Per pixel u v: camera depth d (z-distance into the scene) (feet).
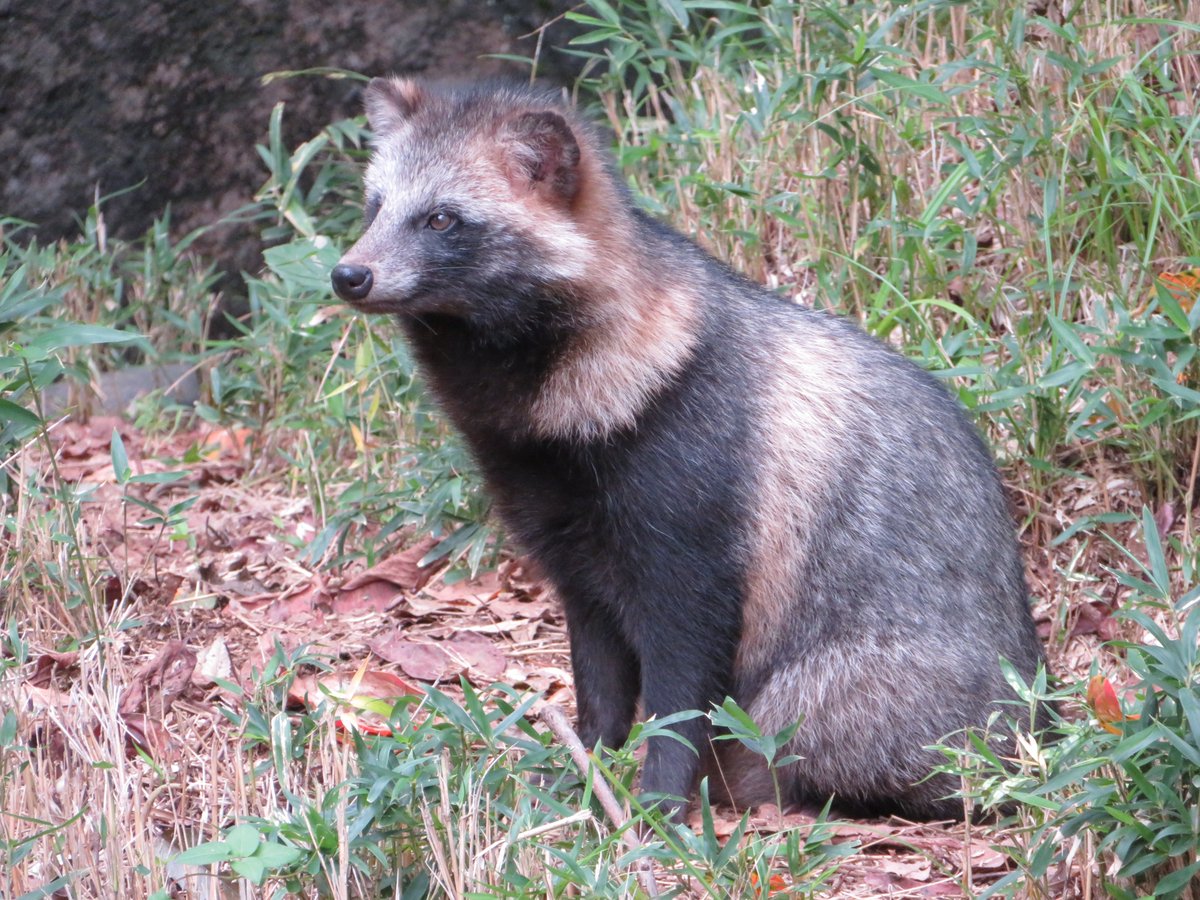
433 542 36.91
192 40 52.49
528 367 26.78
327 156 52.39
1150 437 34.24
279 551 38.86
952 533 28.04
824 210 41.09
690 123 44.60
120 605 31.94
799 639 27.73
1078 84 37.45
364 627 34.78
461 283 26.53
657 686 27.09
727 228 41.19
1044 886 21.76
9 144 52.08
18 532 32.32
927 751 27.35
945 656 27.45
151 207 53.42
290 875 20.95
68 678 30.17
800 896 21.43
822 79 38.09
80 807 23.63
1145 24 40.78
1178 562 32.65
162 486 43.32
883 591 27.48
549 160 26.53
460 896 20.35
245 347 47.06
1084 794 20.84
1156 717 20.86
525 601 36.37
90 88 52.31
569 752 23.81
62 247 49.80
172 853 23.12
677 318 26.84
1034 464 33.96
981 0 42.01
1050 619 33.78
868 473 27.68
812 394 27.73
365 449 39.04
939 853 25.07
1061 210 37.50
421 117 27.91
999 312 38.88
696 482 26.50
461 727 22.62
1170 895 20.93
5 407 29.27
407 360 37.70
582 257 26.22
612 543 26.91
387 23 53.01
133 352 51.60
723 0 46.52
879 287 39.96
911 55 43.27
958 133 40.52
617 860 21.52
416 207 26.58
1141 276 36.24
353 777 22.27
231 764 25.22
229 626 34.45
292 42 52.95
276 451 44.96
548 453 26.91
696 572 26.71
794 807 28.43
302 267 40.14
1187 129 36.65
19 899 21.21
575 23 53.11
